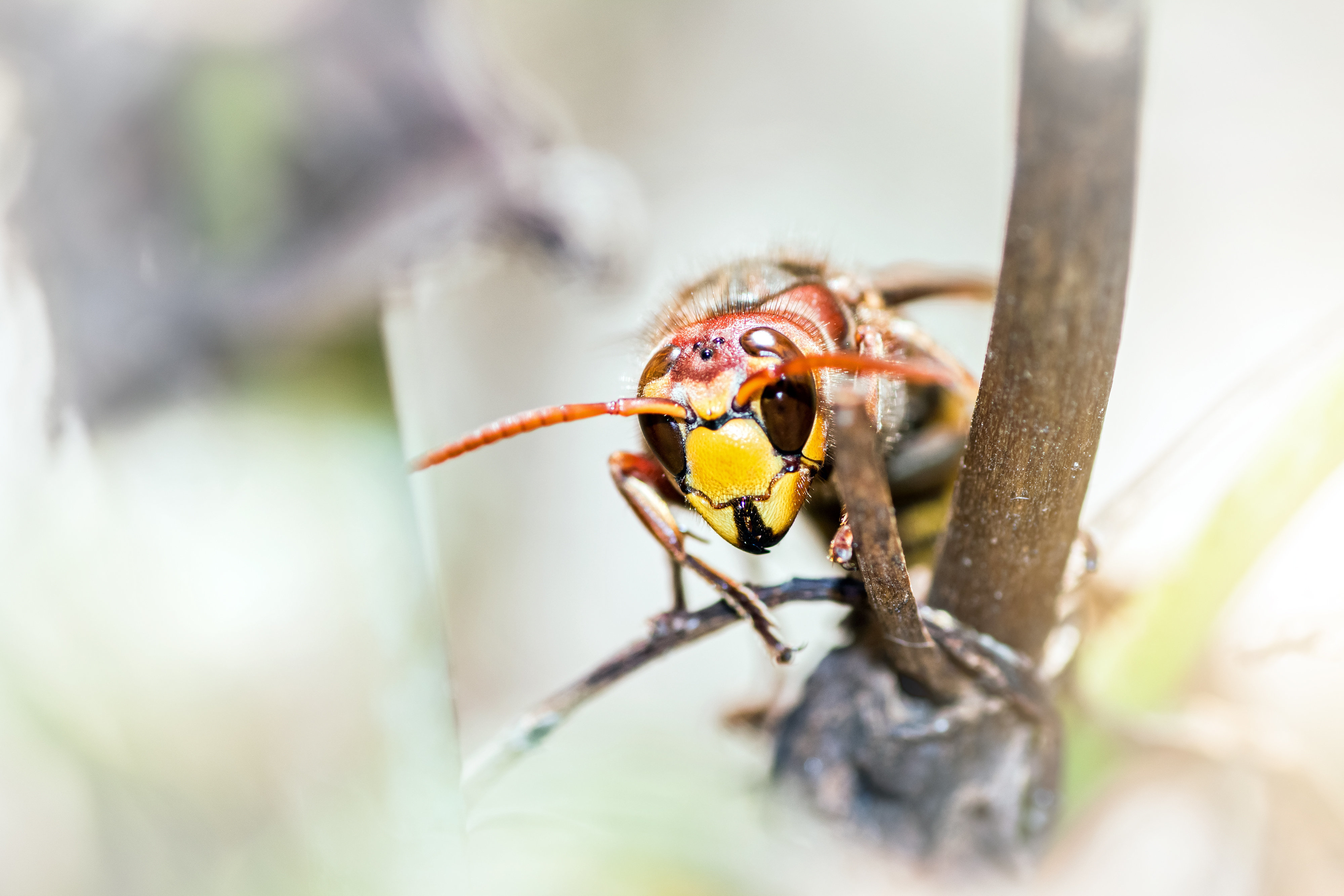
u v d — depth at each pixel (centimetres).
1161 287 15
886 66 17
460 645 14
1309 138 16
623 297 14
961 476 10
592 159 12
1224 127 16
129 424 10
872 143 16
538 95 12
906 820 11
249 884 10
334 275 10
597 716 12
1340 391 11
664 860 10
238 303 10
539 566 14
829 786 11
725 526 11
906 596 10
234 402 10
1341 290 15
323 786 10
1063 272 9
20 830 10
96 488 10
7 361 10
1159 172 16
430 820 10
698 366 11
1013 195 9
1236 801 12
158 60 10
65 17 10
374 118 11
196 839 10
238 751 10
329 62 11
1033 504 10
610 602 14
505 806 11
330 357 10
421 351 13
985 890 11
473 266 12
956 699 10
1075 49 9
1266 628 11
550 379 15
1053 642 11
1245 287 15
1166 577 11
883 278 12
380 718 10
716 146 16
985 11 17
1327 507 13
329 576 10
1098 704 11
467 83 11
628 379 11
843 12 17
